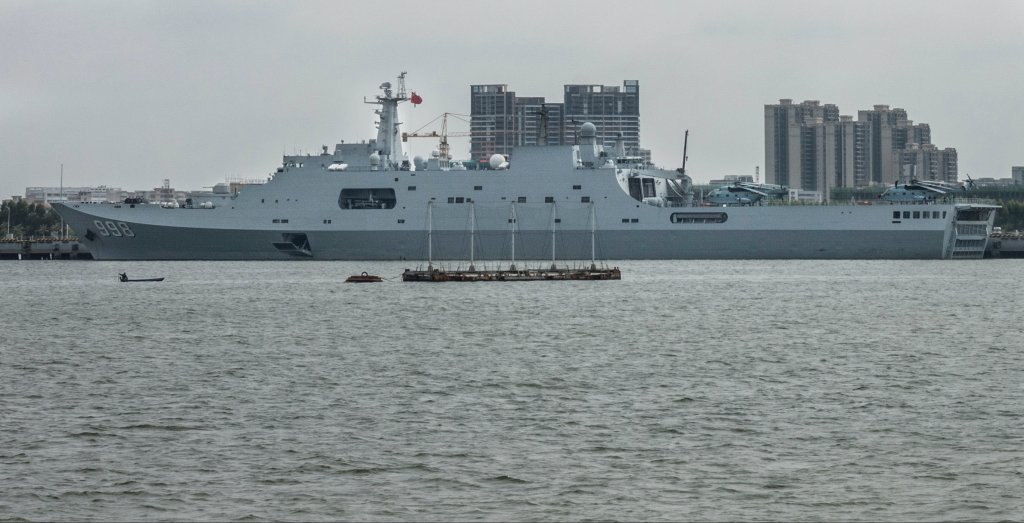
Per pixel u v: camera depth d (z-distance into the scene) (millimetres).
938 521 158000
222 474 180000
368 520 159250
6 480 176875
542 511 162375
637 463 185375
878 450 192375
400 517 160375
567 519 159375
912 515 160250
